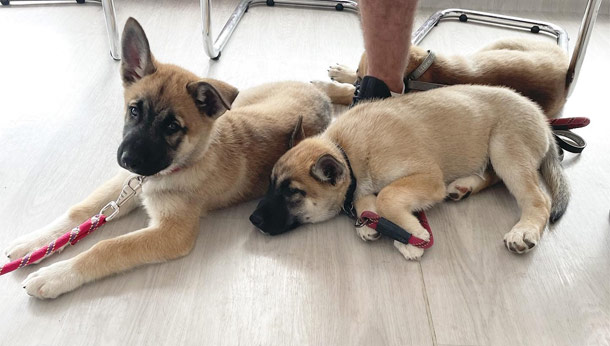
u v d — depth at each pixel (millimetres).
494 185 936
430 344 648
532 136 875
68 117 1035
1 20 1434
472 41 1497
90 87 1142
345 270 749
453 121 875
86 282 701
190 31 1441
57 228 761
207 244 786
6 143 947
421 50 1072
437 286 728
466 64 1058
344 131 864
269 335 647
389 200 790
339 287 719
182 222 771
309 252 779
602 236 823
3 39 1329
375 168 833
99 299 682
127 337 633
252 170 867
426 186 819
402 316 682
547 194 890
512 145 868
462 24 1614
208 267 743
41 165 902
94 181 877
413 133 848
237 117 876
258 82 1195
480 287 728
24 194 837
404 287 725
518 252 777
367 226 795
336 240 806
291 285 719
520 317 687
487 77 1053
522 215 827
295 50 1367
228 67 1257
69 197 841
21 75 1170
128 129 740
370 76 962
